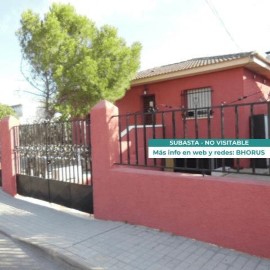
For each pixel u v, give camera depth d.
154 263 3.51
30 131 7.30
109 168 5.14
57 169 6.56
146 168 5.20
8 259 3.99
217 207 3.79
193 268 3.33
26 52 10.68
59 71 9.81
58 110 10.57
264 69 10.41
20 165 7.77
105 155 5.18
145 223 4.63
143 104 12.69
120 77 10.51
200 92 10.92
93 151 5.41
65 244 4.22
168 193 4.30
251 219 3.51
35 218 5.69
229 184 3.67
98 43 10.58
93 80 9.79
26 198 7.47
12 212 6.16
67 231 4.82
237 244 3.63
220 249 3.72
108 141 5.14
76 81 9.90
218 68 9.96
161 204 4.39
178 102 11.41
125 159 6.30
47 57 10.25
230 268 3.28
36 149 7.14
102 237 4.40
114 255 3.79
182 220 4.15
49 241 4.39
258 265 3.30
